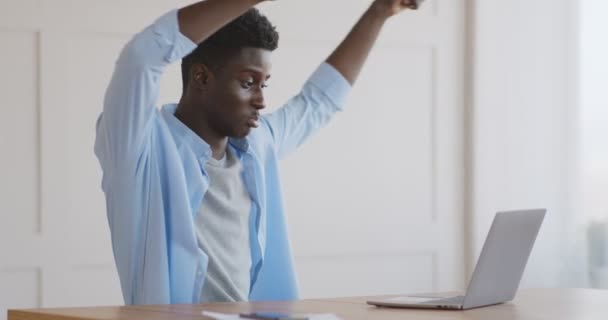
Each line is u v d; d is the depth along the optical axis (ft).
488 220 13.74
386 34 13.03
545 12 14.02
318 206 12.57
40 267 10.87
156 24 6.35
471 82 13.61
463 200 13.70
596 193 14.17
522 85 13.91
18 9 10.70
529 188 13.96
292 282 7.78
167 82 11.56
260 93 7.38
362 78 12.86
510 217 6.44
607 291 7.65
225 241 7.23
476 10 13.58
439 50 13.43
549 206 14.08
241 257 7.33
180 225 6.83
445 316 5.92
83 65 11.08
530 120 13.96
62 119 10.96
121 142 6.54
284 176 12.34
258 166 7.51
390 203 13.10
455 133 13.58
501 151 13.79
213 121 7.27
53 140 10.92
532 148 13.98
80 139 11.07
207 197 7.18
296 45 12.32
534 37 13.96
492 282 6.48
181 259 6.83
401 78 13.16
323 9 12.48
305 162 12.48
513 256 6.65
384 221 13.07
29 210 10.82
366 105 12.89
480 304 6.44
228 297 7.17
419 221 13.34
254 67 7.27
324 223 12.60
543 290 7.70
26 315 6.09
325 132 12.60
